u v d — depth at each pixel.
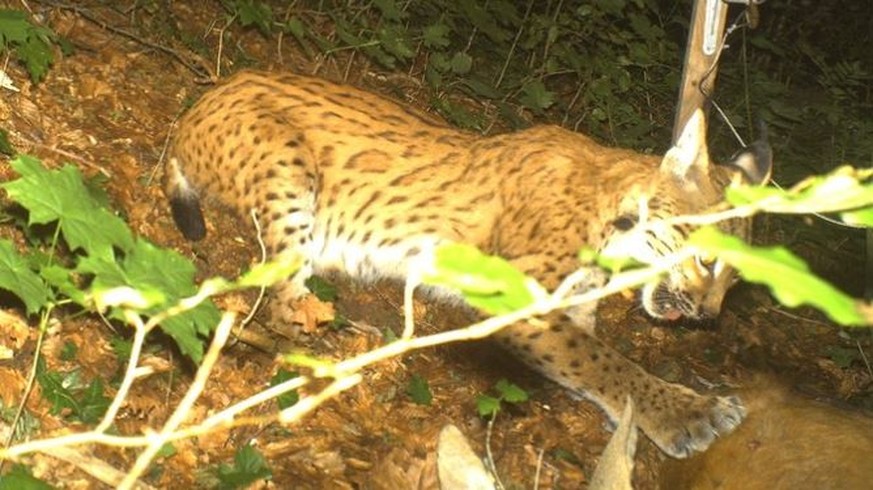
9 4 2.90
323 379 2.51
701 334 3.01
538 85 3.40
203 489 2.22
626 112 3.63
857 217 0.96
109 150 2.71
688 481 2.07
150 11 3.10
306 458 2.34
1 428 2.15
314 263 2.70
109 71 2.89
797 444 2.02
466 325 2.77
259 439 2.35
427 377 2.63
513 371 2.71
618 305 2.99
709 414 2.52
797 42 4.47
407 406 2.54
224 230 2.70
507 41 3.77
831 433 2.01
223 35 3.20
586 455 2.60
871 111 4.47
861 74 4.01
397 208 2.68
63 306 2.37
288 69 3.24
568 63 3.69
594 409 2.70
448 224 2.68
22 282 1.86
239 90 2.67
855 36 5.29
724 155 3.85
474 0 3.50
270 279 1.19
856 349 3.19
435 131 2.74
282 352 2.53
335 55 3.38
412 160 2.69
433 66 3.32
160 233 2.63
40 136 2.66
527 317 1.17
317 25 3.42
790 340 3.14
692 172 2.60
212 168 2.65
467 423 2.55
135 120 2.82
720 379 2.92
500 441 2.55
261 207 2.62
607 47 3.70
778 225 3.52
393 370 2.61
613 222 2.61
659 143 3.73
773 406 2.06
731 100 3.99
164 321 1.66
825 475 1.98
